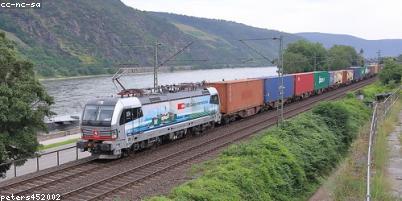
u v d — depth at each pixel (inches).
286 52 4242.1
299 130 1069.8
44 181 826.2
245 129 1478.8
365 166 866.1
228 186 682.8
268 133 1066.1
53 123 2282.2
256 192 713.0
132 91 1118.4
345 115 1245.1
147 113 1114.7
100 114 1025.5
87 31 6811.0
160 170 912.9
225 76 5177.2
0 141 905.5
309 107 2065.7
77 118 2459.4
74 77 5482.3
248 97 1749.5
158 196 681.0
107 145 1000.9
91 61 6008.9
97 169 938.7
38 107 985.5
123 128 1028.5
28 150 976.3
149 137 1127.6
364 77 4190.5
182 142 1257.4
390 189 747.4
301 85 2332.7
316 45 4448.8
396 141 1128.2
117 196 745.6
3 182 820.6
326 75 2787.9
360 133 1230.9
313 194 845.8
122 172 894.4
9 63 947.3
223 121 1620.3
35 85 976.9
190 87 1391.5
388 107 1589.6
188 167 949.2
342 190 767.7
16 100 919.0
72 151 1370.6
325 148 1014.4
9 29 6259.8
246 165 793.6
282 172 815.1
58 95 3693.4
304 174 856.3
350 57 5157.5
